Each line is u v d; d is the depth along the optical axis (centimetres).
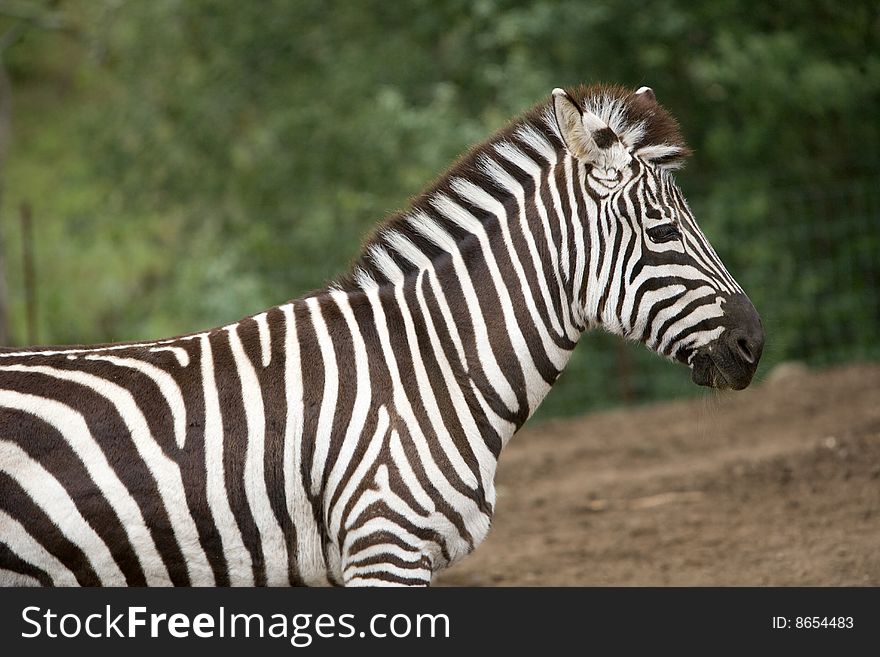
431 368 898
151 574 850
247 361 882
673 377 2755
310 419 868
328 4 3316
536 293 926
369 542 855
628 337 924
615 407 2761
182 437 850
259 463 858
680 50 3120
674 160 936
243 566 866
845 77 2891
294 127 3250
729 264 2994
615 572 1420
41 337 3453
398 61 3234
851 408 2030
